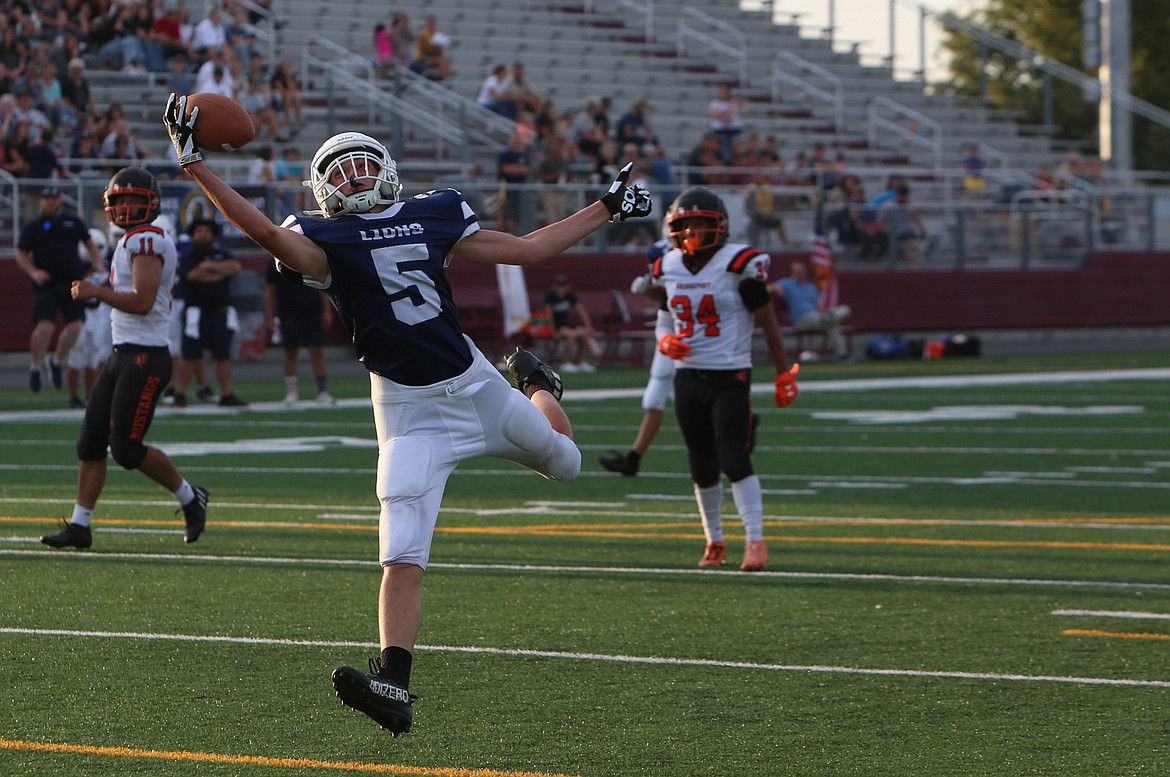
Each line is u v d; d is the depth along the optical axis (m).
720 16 87.50
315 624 15.85
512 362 12.77
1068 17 137.38
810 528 22.52
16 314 55.16
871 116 82.25
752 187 66.44
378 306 11.22
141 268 19.00
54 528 22.20
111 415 19.69
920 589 17.89
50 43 61.69
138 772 10.95
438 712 12.60
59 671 13.90
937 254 70.44
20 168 55.12
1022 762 11.28
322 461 30.28
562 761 11.27
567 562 19.66
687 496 25.92
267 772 10.98
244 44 66.44
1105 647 14.95
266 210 55.88
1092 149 101.12
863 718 12.45
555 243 11.80
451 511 24.06
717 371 19.12
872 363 59.53
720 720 12.38
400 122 64.38
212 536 21.53
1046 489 26.61
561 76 77.88
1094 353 65.69
